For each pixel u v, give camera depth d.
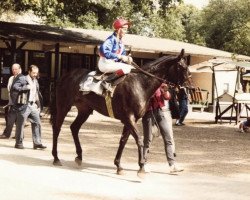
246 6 52.75
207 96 31.97
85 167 10.56
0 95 28.03
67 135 15.95
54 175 9.49
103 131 17.73
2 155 11.46
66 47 28.05
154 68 9.73
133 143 14.85
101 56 9.88
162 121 10.18
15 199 7.53
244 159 12.74
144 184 9.09
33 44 28.66
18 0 23.12
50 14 23.81
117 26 9.90
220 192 8.66
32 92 12.73
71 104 10.63
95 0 29.16
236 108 22.44
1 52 28.03
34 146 12.72
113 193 8.23
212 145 15.30
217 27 53.94
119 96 9.62
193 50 31.08
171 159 10.29
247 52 47.06
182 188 8.88
